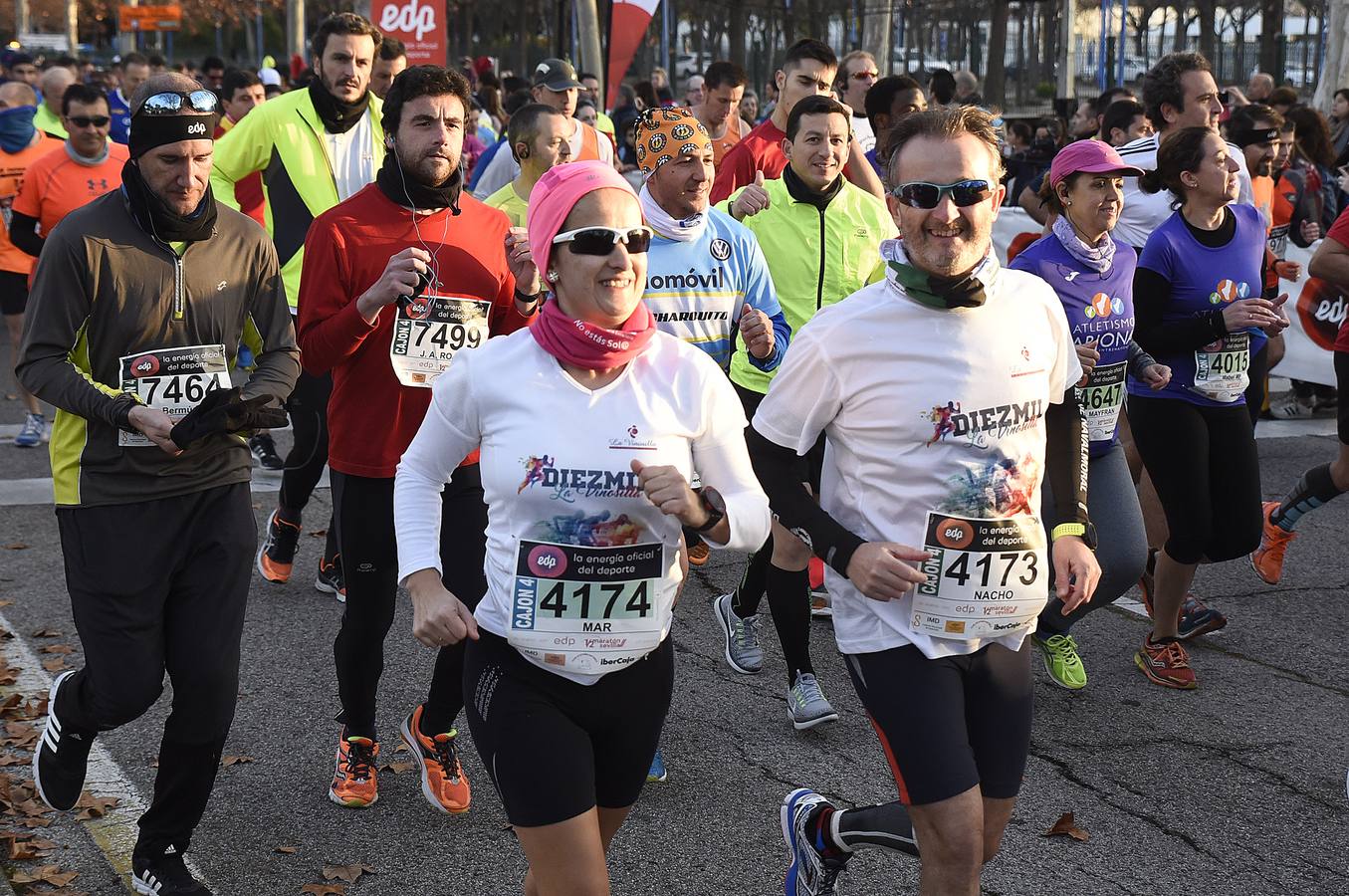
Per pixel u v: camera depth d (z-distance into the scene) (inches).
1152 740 180.4
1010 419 110.7
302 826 153.9
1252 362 230.4
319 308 153.3
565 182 103.7
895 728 109.8
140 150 127.5
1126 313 184.2
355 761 159.2
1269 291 244.1
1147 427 195.3
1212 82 237.8
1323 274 225.3
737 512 104.4
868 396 110.4
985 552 110.4
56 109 398.9
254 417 125.2
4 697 187.6
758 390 199.6
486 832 153.3
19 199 312.7
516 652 106.2
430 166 152.2
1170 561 197.2
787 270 210.4
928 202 107.7
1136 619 228.1
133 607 130.3
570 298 104.8
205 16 2266.2
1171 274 193.5
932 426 109.4
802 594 179.0
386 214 154.3
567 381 104.0
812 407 112.9
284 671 199.9
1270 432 369.4
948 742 107.7
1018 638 114.6
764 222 211.3
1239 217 198.4
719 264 186.7
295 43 1154.0
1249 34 600.1
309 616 223.8
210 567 133.0
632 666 107.5
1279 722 186.4
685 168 181.8
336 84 234.4
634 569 105.0
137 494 130.3
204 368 133.8
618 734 108.3
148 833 134.5
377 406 153.6
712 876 144.3
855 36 676.1
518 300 159.3
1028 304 113.2
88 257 127.3
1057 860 148.0
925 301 108.6
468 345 156.7
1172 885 143.0
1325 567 257.3
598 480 103.1
